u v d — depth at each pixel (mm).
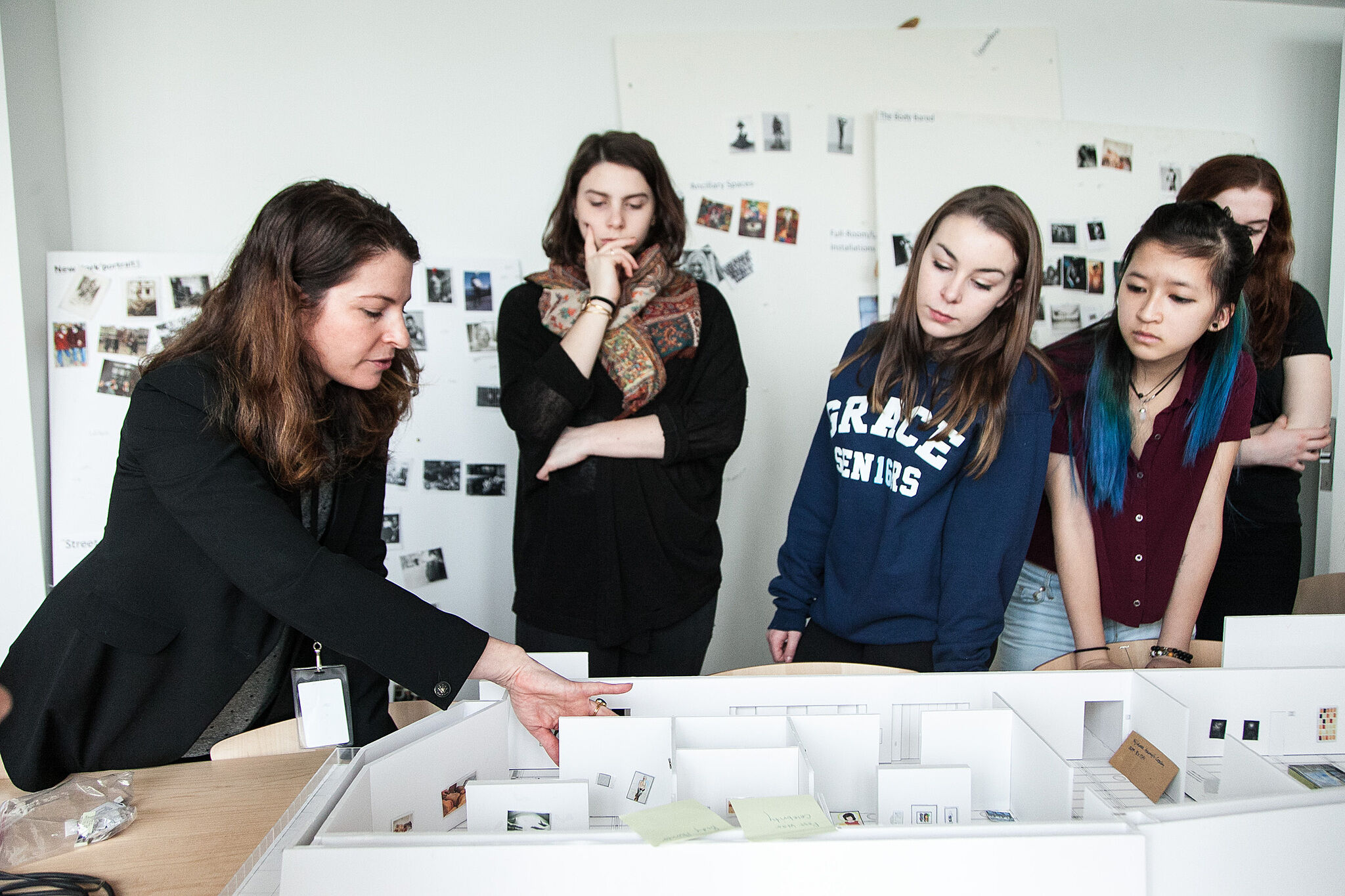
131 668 1130
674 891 824
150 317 2383
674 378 1834
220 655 1145
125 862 988
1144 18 2717
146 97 2428
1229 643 1360
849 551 1686
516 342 1843
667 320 1837
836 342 2676
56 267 2332
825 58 2611
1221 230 1657
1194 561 1841
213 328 1126
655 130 2578
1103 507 1861
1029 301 1564
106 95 2410
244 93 2467
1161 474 1846
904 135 2605
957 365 1582
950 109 2652
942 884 832
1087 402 1860
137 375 2369
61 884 919
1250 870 881
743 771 994
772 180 2619
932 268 1580
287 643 1228
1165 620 1867
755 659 2750
